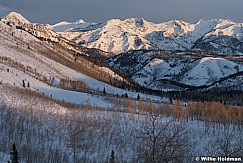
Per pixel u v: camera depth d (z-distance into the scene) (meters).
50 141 122.50
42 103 165.75
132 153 121.38
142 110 182.25
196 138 139.12
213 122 162.25
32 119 133.38
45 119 137.75
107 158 117.38
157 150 66.69
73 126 133.00
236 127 157.25
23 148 109.12
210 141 136.00
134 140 129.75
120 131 139.38
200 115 174.50
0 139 111.94
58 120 140.75
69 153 117.94
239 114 165.38
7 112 131.50
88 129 135.62
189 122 164.62
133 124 149.75
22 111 137.62
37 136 122.69
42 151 112.31
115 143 129.00
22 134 118.75
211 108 173.50
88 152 121.38
